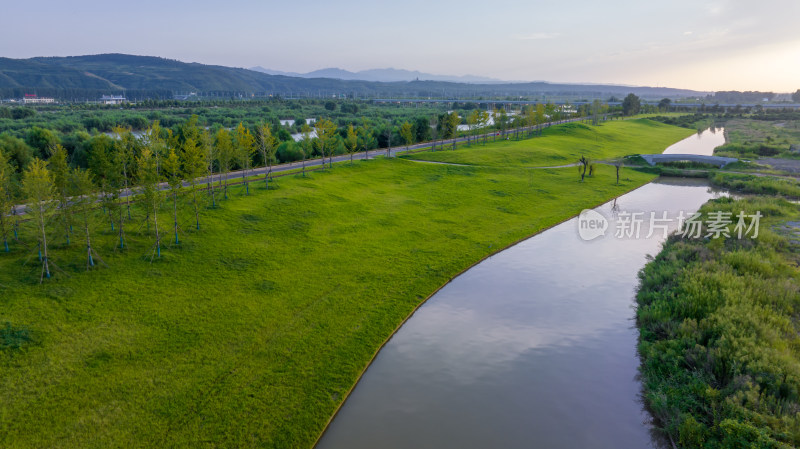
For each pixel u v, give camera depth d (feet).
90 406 88.33
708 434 83.10
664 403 92.58
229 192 214.90
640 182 316.19
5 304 113.60
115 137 244.01
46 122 509.76
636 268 173.17
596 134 526.98
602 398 99.81
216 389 95.30
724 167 352.90
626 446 86.17
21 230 151.74
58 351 101.60
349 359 109.29
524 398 99.40
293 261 156.04
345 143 373.61
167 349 106.01
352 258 163.32
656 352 110.01
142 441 81.66
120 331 110.32
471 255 176.65
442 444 85.66
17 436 80.43
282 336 115.03
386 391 100.83
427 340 121.60
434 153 359.25
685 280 141.18
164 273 138.51
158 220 174.60
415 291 145.59
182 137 302.45
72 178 147.13
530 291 152.15
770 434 78.64
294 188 230.48
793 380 91.35
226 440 83.30
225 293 131.95
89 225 140.36
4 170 145.59
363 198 232.94
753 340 104.83
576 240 202.18
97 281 129.80
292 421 89.04
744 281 137.90
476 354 115.85
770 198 255.70
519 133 520.01
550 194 273.54
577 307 142.10
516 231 207.51
